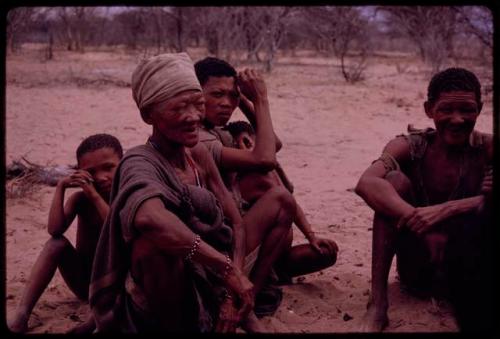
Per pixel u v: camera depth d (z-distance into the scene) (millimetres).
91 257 3400
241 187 3494
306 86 15109
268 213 3186
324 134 9578
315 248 3656
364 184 3145
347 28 23766
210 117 3307
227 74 3289
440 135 3199
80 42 29969
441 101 3123
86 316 3393
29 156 7629
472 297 2504
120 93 13406
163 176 2713
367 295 3686
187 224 2758
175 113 2688
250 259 3145
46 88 13828
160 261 2578
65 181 3201
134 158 2711
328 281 3896
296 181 6746
